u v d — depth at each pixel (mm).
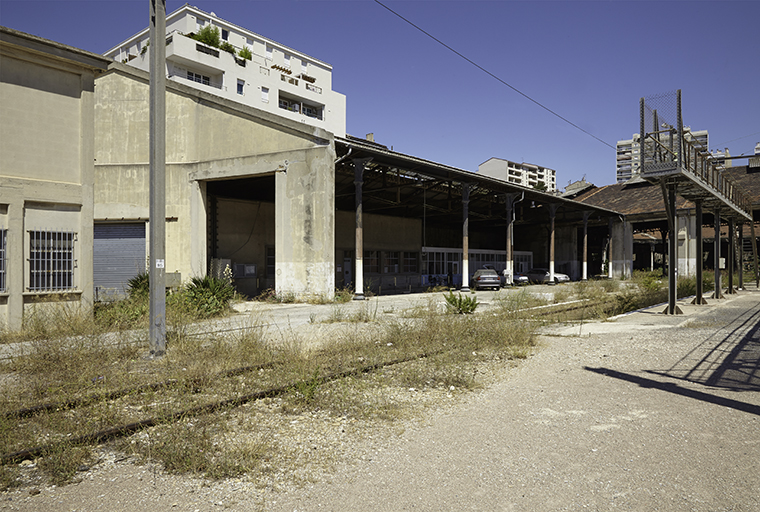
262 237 22344
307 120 57344
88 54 10172
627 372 6480
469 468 3471
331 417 4605
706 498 3000
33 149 9672
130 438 4000
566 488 3150
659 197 37750
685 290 21531
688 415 4637
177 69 47125
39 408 4551
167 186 18453
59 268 9953
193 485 3221
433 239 37531
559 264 40219
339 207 27297
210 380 5629
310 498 3037
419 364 6734
